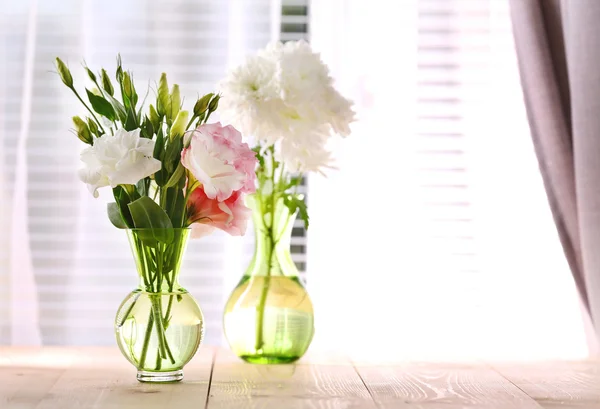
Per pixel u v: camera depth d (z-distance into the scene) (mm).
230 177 1442
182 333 1480
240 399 1406
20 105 1979
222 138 1439
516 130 2010
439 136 2027
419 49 2029
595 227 1776
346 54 1998
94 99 1476
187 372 1571
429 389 1474
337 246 1990
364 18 2004
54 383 1492
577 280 1878
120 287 2012
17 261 1955
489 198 2008
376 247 1993
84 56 1984
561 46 1881
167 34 2010
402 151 2002
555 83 1865
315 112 1591
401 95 2004
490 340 2006
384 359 1705
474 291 2020
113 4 2006
